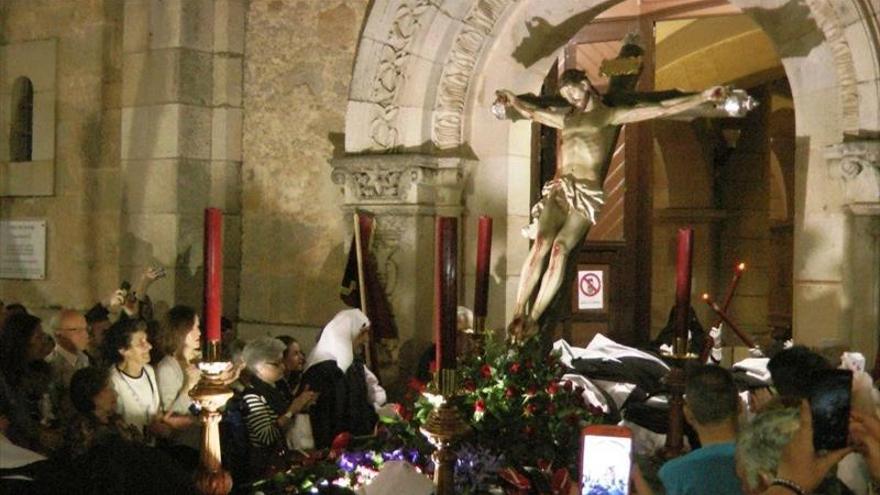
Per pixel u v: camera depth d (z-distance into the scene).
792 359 3.79
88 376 4.65
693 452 3.38
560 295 6.08
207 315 3.81
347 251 7.47
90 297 8.82
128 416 5.17
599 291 8.68
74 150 8.91
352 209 7.43
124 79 8.33
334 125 7.80
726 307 6.86
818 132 6.45
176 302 8.03
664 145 12.95
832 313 6.38
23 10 9.23
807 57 6.50
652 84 8.62
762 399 4.56
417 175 7.14
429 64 7.22
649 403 5.83
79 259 8.88
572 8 7.30
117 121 8.66
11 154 9.33
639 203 8.65
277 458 4.98
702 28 10.59
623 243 8.66
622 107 6.02
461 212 7.41
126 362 5.28
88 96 8.83
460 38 7.24
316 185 7.88
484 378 4.89
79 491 2.68
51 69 9.02
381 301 7.21
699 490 3.27
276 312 8.05
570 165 6.14
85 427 4.55
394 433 4.88
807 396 2.61
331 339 5.95
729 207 13.11
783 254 14.94
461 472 4.48
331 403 5.79
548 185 6.17
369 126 7.38
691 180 13.07
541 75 7.61
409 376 7.19
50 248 9.08
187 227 8.09
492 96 7.41
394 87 7.30
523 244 7.49
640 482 3.55
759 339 10.90
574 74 6.09
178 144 8.01
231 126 8.15
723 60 11.24
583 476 3.13
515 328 5.99
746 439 2.77
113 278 8.68
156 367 5.63
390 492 3.68
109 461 2.69
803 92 6.53
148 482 2.70
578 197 6.04
